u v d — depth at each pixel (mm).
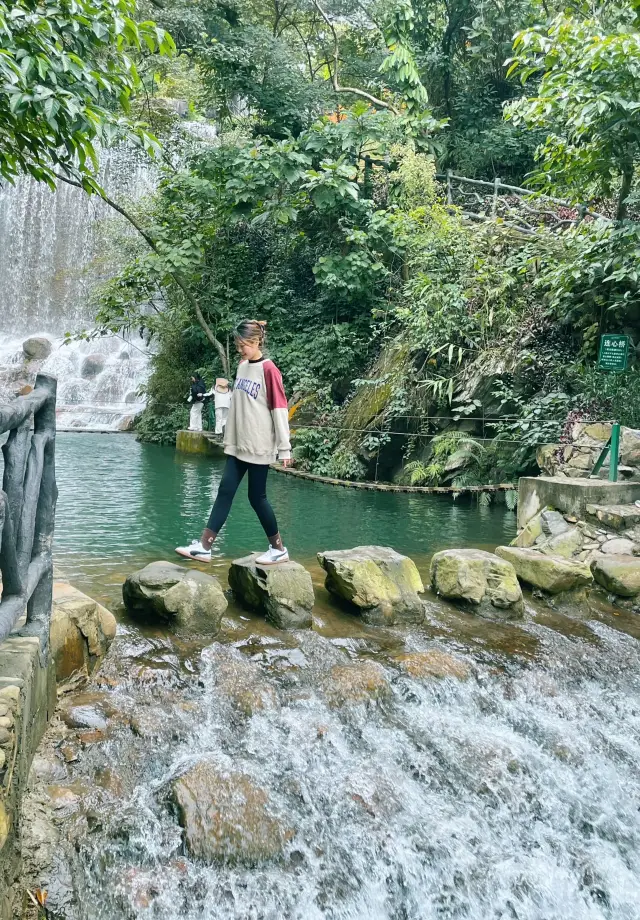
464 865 2875
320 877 2672
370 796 3012
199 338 14758
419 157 13109
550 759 3547
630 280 8562
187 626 3846
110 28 4672
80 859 2396
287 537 6676
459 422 10078
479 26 15898
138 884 2402
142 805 2676
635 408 7621
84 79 4461
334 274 12273
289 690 3557
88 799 2619
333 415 11648
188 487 8930
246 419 4160
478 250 10922
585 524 6168
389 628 4371
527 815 3219
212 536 4258
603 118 7207
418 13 16203
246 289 14578
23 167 4969
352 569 4438
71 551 5555
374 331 11969
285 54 15195
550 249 9805
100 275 19875
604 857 3123
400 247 12594
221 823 2646
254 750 3156
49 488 2854
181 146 15047
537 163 15727
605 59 6758
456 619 4656
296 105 15281
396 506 8648
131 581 4023
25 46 4246
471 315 10453
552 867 2996
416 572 4734
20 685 2318
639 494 6520
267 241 15164
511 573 4863
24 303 21062
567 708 3920
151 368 17281
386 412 10414
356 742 3379
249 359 4234
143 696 3289
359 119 13500
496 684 3959
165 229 13219
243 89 15141
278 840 2701
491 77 16859
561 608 5055
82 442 13141
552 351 9539
